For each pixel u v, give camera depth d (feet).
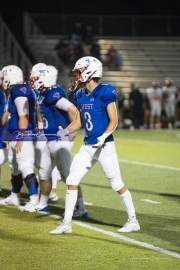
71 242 36.11
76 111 41.93
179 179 61.77
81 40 156.46
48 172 44.65
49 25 165.78
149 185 58.18
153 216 44.09
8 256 33.19
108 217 43.62
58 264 31.73
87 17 169.37
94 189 56.18
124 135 123.85
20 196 53.06
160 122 150.10
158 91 144.97
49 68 43.34
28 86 45.93
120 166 71.77
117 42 170.50
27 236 37.63
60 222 41.34
